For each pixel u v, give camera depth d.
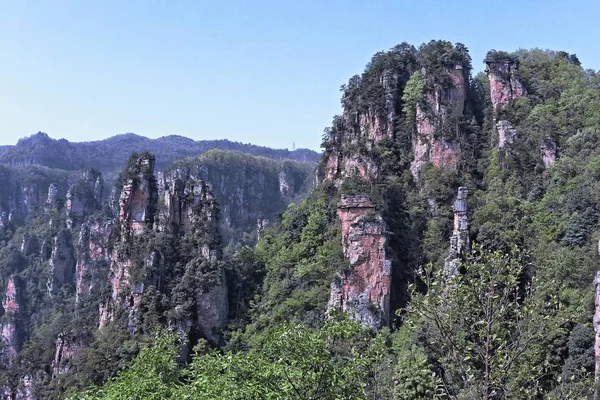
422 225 89.31
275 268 95.69
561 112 96.06
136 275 89.94
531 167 90.12
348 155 97.56
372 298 79.69
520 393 26.83
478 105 104.88
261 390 32.03
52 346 106.94
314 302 83.44
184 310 85.88
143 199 96.81
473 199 87.69
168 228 95.50
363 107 101.56
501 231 76.19
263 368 33.12
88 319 102.75
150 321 85.00
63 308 182.75
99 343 85.50
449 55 100.81
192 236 95.12
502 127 93.81
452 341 26.42
